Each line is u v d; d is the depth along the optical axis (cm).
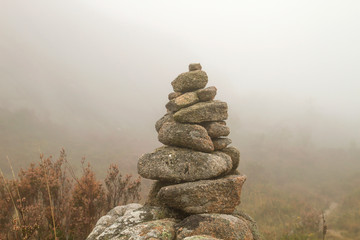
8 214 543
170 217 496
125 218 478
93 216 625
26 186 595
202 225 407
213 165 523
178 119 584
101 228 504
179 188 480
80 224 591
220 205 492
